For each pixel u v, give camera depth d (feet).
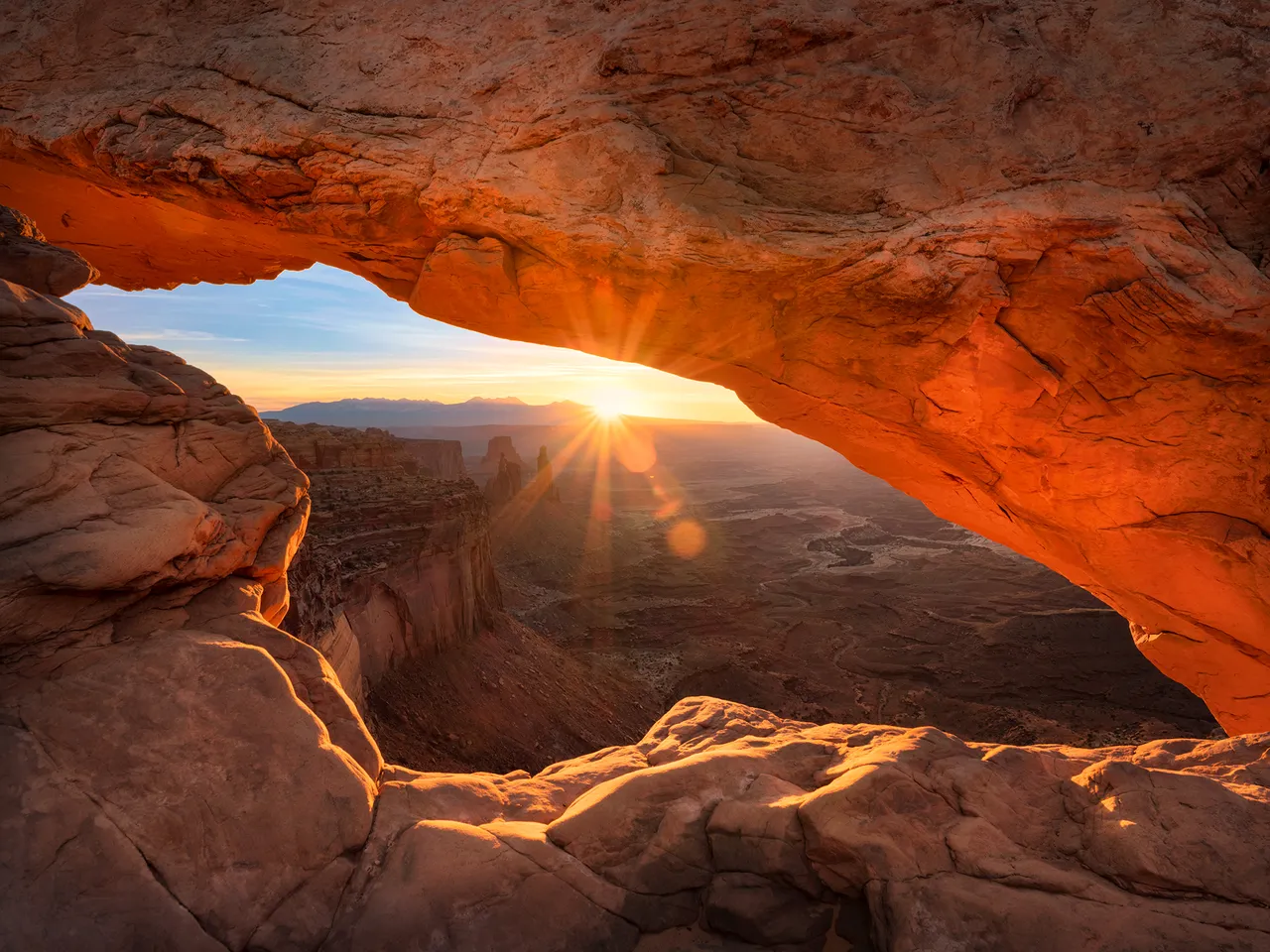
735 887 11.96
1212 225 22.15
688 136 22.93
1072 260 22.81
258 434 16.89
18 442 12.91
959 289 23.25
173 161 23.66
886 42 22.29
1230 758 13.79
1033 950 10.02
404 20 23.49
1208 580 27.96
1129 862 10.81
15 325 13.73
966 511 35.19
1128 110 22.15
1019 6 22.16
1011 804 12.41
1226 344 22.65
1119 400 25.16
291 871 11.42
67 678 12.25
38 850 10.30
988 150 22.57
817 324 25.21
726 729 16.80
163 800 11.28
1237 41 21.59
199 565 14.21
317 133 22.79
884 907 10.89
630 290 24.20
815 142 22.93
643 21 22.06
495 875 11.89
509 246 23.76
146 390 14.97
